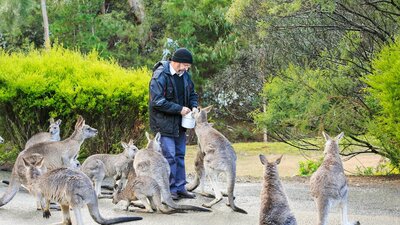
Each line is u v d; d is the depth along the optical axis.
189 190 10.79
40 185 8.32
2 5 24.97
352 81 14.24
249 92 22.94
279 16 15.02
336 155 8.25
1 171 13.26
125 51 27.78
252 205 10.10
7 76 12.90
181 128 10.30
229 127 26.27
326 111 13.64
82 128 10.45
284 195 7.09
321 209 7.70
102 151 13.84
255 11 16.22
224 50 26.33
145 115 14.06
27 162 9.00
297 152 20.89
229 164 9.53
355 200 10.64
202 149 9.95
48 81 13.07
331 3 13.57
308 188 11.91
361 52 14.70
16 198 10.32
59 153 10.18
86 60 14.27
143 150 9.70
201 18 27.34
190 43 27.33
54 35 27.20
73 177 8.13
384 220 9.09
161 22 29.22
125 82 13.59
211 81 26.47
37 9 27.73
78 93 13.10
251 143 23.80
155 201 9.33
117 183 11.24
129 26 27.47
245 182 13.16
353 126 13.80
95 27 27.44
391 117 11.90
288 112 14.10
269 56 17.66
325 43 15.66
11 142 13.80
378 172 15.23
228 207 9.80
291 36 16.33
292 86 14.09
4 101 13.09
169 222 8.80
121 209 9.47
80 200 8.04
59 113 13.19
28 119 13.31
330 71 14.44
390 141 12.73
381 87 11.89
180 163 10.35
